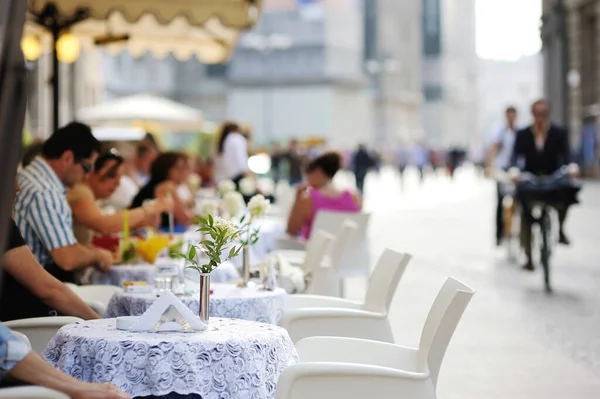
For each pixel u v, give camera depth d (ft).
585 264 65.72
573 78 176.04
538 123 59.93
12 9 14.62
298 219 45.32
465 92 642.63
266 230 47.42
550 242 53.98
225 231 20.57
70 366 18.83
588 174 174.40
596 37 173.88
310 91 349.61
